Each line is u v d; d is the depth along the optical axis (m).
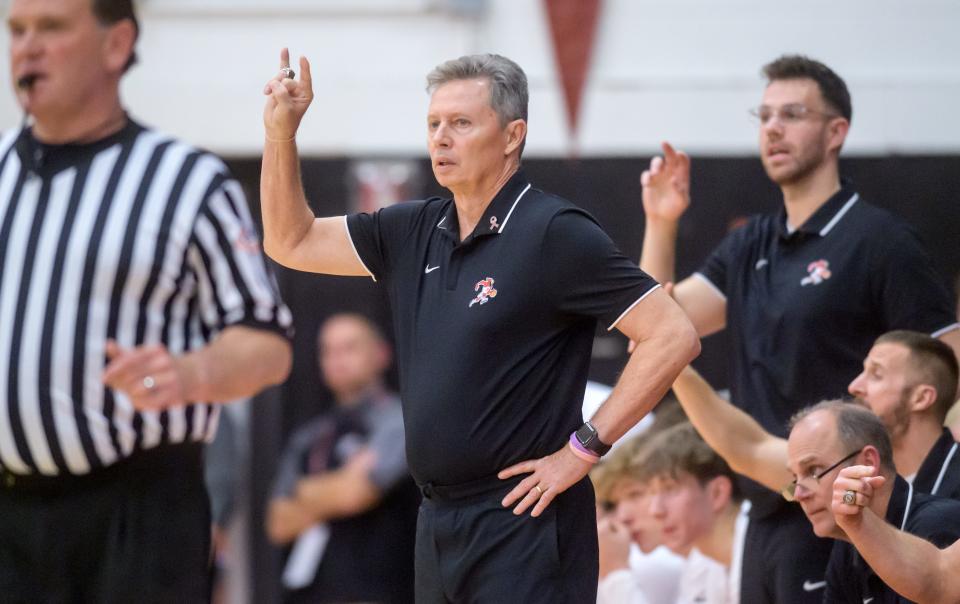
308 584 21.88
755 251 13.77
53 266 11.48
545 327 9.91
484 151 10.03
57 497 11.54
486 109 10.03
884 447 10.97
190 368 11.15
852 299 13.02
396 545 21.97
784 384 13.20
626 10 21.27
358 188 21.62
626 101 21.23
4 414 11.39
